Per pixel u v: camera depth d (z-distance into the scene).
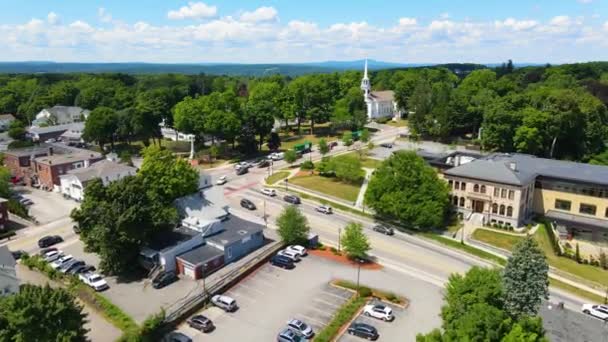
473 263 61.94
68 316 36.12
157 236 60.72
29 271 57.81
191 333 45.16
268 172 106.50
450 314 38.84
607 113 118.31
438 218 70.12
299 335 44.28
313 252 64.94
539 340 32.19
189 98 130.62
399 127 158.25
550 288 55.59
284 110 147.12
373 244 68.00
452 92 144.75
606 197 71.38
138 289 53.19
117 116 127.44
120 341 42.06
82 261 58.88
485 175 75.06
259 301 51.44
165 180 68.38
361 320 47.75
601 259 61.53
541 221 75.94
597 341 44.41
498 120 107.88
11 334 34.03
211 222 63.81
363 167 106.31
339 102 155.75
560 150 108.62
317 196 89.31
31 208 82.00
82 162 96.75
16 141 121.81
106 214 54.31
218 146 125.31
